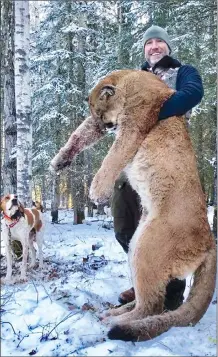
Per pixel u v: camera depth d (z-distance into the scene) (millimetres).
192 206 3295
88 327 3256
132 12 12117
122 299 4008
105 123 3898
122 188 3902
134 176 3543
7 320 3471
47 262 6473
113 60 13602
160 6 10648
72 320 3383
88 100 3986
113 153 3584
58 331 3207
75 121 15492
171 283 3596
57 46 15828
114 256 6777
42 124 15391
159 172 3393
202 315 3260
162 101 3545
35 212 6066
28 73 7262
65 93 14852
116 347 2895
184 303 3250
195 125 14273
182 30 10844
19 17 7168
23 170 7145
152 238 3234
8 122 10070
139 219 3850
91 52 15727
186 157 3443
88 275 5164
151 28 4141
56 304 3781
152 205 3385
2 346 3002
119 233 3963
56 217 16438
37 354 2854
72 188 15578
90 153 15711
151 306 3236
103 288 4535
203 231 3301
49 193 18000
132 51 12492
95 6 15656
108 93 3715
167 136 3494
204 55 11672
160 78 3990
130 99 3641
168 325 3092
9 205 5383
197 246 3248
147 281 3209
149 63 4184
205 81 11227
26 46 7211
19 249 6586
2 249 6863
